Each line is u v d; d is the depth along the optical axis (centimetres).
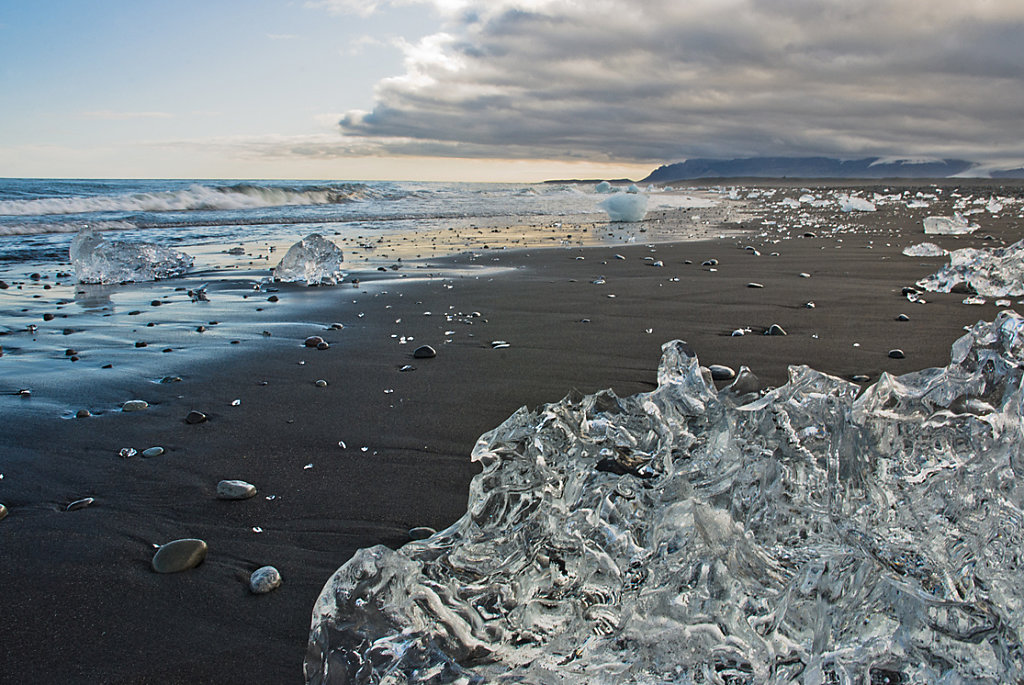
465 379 329
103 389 320
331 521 195
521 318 470
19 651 141
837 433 130
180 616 153
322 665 114
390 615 120
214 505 205
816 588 109
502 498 142
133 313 506
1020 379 123
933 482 121
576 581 128
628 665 111
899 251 844
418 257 828
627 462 140
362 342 408
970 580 105
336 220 1427
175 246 945
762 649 107
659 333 417
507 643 119
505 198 2609
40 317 493
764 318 452
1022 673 96
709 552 117
